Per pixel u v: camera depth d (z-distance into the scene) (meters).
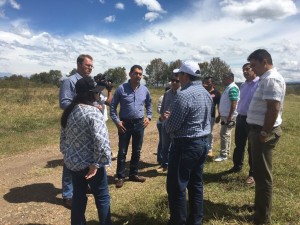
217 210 4.93
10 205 5.42
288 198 5.34
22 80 51.69
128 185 6.33
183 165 4.12
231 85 7.41
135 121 6.19
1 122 12.61
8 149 9.27
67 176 5.31
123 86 6.14
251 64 4.33
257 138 4.30
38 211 5.21
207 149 4.24
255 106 4.33
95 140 3.57
